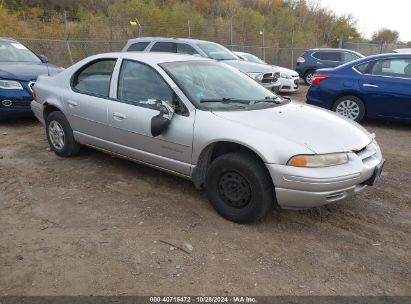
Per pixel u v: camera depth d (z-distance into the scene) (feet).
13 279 9.93
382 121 29.53
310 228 12.77
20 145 20.93
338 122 13.79
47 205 13.85
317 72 29.09
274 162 11.57
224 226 12.64
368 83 26.58
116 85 15.67
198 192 15.06
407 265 11.00
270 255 11.21
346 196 12.21
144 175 16.65
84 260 10.72
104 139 16.26
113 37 64.44
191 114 13.37
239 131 12.26
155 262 10.69
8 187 15.30
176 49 34.71
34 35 58.90
